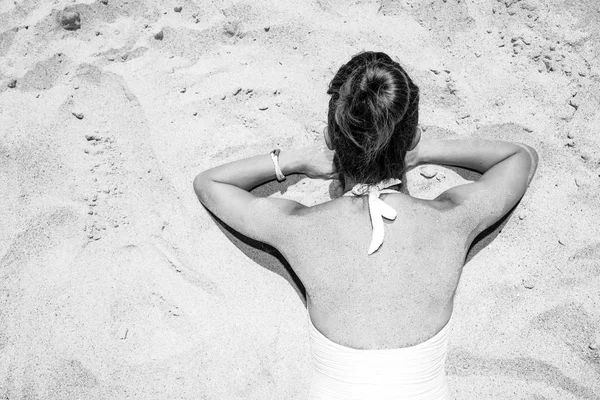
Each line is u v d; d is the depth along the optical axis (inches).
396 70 62.9
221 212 77.0
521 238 83.2
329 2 90.1
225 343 81.2
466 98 86.0
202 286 83.2
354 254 64.2
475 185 73.0
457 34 88.8
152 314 82.2
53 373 80.2
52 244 84.1
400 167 68.6
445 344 67.4
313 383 69.7
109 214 85.0
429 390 64.9
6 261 83.4
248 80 88.3
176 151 86.5
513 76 86.7
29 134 87.5
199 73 88.9
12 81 89.3
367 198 66.0
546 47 87.0
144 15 90.5
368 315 63.5
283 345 81.2
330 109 67.7
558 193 83.5
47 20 90.0
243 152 86.6
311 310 68.0
